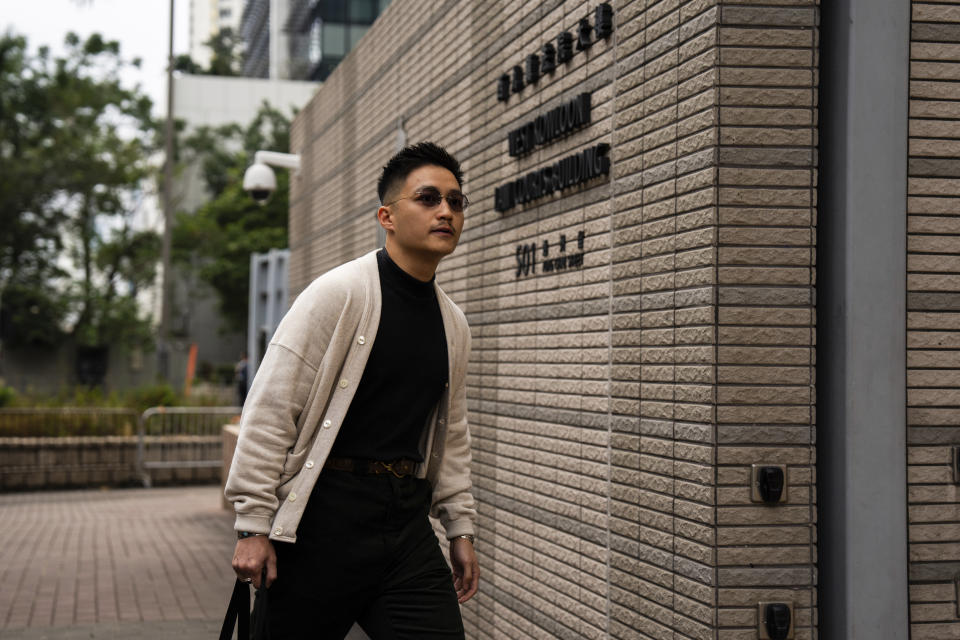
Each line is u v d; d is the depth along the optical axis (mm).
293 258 13695
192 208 53250
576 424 4629
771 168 3373
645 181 3920
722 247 3361
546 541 4941
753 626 3293
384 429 2957
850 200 3312
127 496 15039
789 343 3350
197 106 55094
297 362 2828
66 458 16031
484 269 6039
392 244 3027
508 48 5766
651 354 3824
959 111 3408
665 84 3770
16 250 44875
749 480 3314
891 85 3354
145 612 7145
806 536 3328
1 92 45344
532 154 5312
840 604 3283
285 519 2814
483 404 5977
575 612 4551
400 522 2979
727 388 3334
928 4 3414
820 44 3430
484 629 5781
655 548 3758
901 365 3312
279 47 60875
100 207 45344
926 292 3369
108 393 21375
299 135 13383
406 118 8352
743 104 3379
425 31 7770
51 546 10133
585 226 4602
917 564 3334
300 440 2857
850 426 3275
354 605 2943
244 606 2934
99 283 47625
